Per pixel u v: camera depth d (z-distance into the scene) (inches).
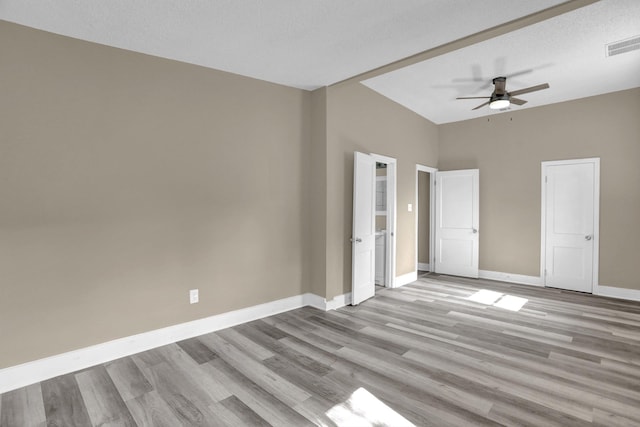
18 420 78.0
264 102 146.3
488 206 224.4
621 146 179.2
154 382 93.7
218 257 132.5
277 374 97.8
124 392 89.0
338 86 154.7
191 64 125.3
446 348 115.3
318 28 102.3
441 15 95.7
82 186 102.7
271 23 99.0
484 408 81.4
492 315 149.8
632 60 140.6
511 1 88.7
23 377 92.7
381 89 178.1
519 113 211.9
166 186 119.2
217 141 132.0
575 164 192.7
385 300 173.2
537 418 77.5
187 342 120.4
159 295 117.8
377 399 85.4
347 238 166.9
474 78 161.5
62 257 99.5
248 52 117.4
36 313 95.5
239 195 138.6
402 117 204.5
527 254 209.6
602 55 135.5
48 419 78.3
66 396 87.4
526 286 203.8
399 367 101.9
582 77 159.5
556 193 199.2
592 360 106.3
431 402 84.0
